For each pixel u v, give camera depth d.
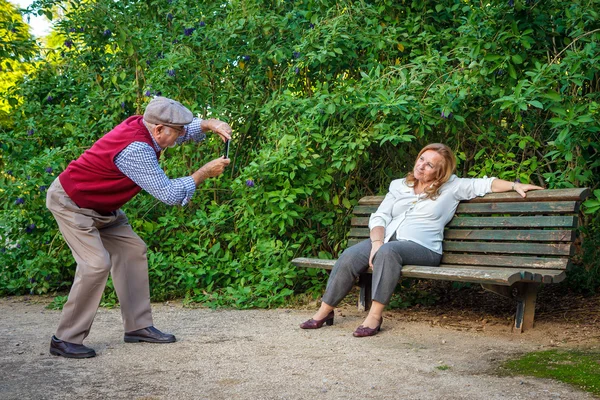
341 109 4.94
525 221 4.12
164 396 2.83
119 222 3.84
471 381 2.98
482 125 5.13
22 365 3.37
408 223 4.29
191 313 4.84
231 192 5.88
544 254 3.98
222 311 4.91
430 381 2.99
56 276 5.79
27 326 4.44
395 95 4.82
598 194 4.21
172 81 5.65
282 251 5.16
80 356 3.51
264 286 5.07
